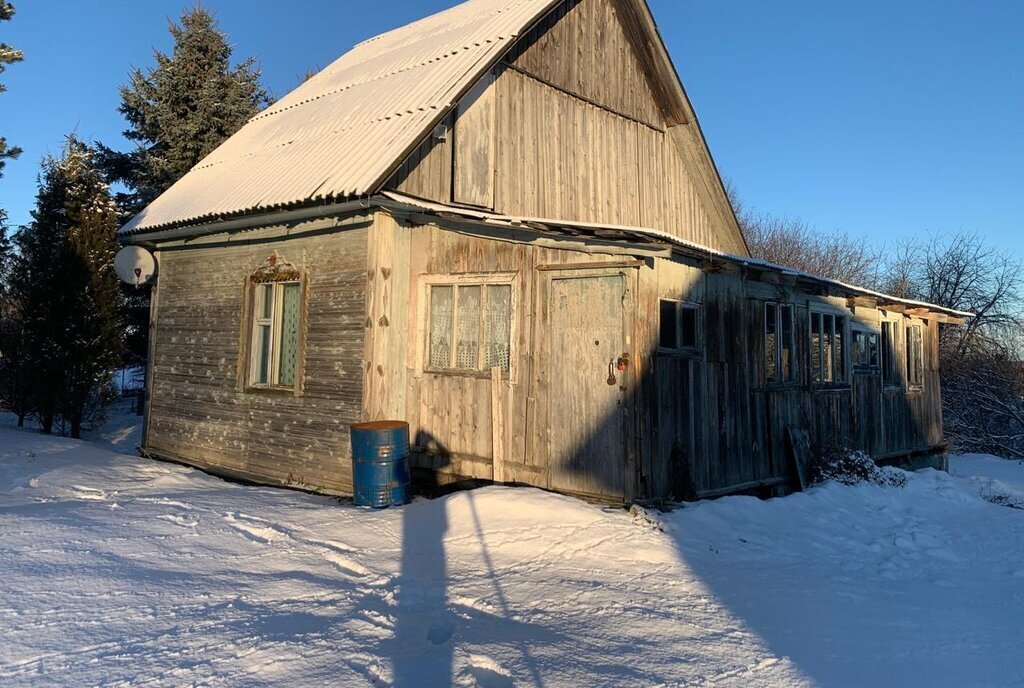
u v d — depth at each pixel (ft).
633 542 20.17
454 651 12.30
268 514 22.13
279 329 30.86
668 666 12.28
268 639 12.28
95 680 10.57
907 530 25.26
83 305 51.08
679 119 45.62
